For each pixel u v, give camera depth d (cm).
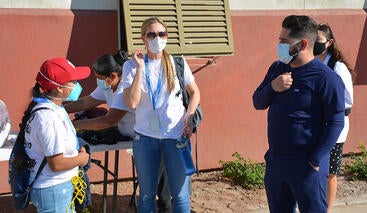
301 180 352
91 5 561
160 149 401
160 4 543
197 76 601
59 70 327
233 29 607
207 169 626
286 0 638
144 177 403
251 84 625
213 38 559
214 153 623
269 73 381
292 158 352
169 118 395
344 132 456
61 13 545
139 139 401
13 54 532
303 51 345
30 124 323
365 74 670
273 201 372
